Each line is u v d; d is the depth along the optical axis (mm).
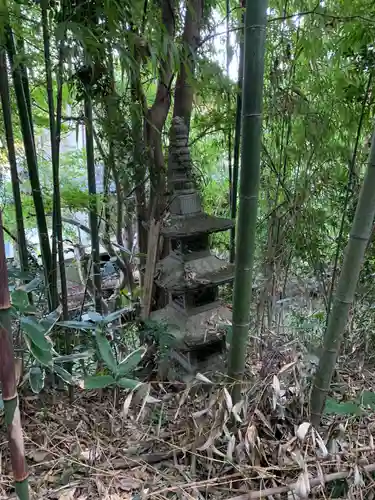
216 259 1507
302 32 1476
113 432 1332
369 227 1010
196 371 1492
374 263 1705
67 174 2311
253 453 1096
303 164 1640
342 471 1080
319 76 1633
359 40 1457
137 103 1492
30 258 1740
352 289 1055
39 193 1491
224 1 1844
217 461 1120
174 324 1519
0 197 2043
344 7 1440
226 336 1437
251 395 1234
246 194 1036
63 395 1566
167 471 1189
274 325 1735
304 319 1668
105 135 1547
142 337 1640
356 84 1533
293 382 1245
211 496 1098
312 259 1657
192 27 1562
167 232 1395
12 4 1235
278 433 1193
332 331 1089
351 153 1622
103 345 1277
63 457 1221
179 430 1306
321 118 1526
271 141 1677
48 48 1295
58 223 1495
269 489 1050
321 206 1776
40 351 1162
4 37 1222
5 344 812
